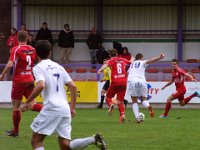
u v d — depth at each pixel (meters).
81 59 51.09
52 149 19.59
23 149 19.44
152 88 42.66
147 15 51.03
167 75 44.56
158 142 21.52
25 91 22.56
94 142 14.64
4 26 50.78
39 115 15.03
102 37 51.12
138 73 30.06
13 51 22.30
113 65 29.41
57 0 51.28
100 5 51.06
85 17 51.28
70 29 49.75
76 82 43.00
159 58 30.09
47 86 15.03
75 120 30.89
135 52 51.03
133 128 26.52
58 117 14.90
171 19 50.81
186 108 41.81
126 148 19.89
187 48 50.81
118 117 33.06
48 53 15.41
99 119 31.62
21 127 26.81
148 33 51.00
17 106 22.56
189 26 50.84
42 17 51.34
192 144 21.02
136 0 51.03
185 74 33.09
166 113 33.06
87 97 42.94
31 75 22.61
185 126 27.59
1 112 37.03
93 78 45.59
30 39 46.03
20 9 50.53
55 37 51.25
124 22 51.19
